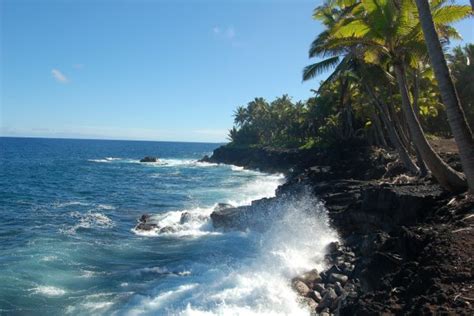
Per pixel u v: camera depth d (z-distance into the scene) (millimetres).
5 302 10453
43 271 12844
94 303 10430
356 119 44688
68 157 95688
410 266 7562
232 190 38031
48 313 9898
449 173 12094
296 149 59969
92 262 14078
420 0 9594
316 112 53906
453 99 9352
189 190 38000
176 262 13992
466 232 8359
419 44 14320
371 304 6570
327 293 10141
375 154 31312
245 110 105312
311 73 23281
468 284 6176
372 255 9461
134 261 14320
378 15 14195
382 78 22938
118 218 23547
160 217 22891
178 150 177875
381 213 14008
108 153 126250
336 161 36344
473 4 8508
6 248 15578
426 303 5906
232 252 14906
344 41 15508
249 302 9977
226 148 93250
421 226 9875
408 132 29703
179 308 9773
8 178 45281
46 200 30266
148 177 52312
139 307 10031
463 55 43406
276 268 12531
